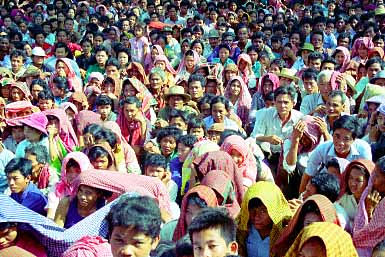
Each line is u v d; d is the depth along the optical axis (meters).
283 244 4.05
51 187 5.45
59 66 9.62
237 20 14.82
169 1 16.34
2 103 7.23
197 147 5.84
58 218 4.73
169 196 5.33
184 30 12.99
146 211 3.09
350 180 4.71
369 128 6.53
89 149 5.59
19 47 11.60
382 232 4.03
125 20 13.93
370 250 4.12
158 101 9.00
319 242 3.28
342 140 5.48
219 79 9.15
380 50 10.26
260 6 16.39
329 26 12.77
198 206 4.18
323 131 6.15
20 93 8.30
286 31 13.32
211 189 4.35
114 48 11.30
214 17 14.98
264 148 6.89
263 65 10.45
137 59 12.04
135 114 7.33
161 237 4.61
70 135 6.93
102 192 4.71
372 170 4.48
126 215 3.05
